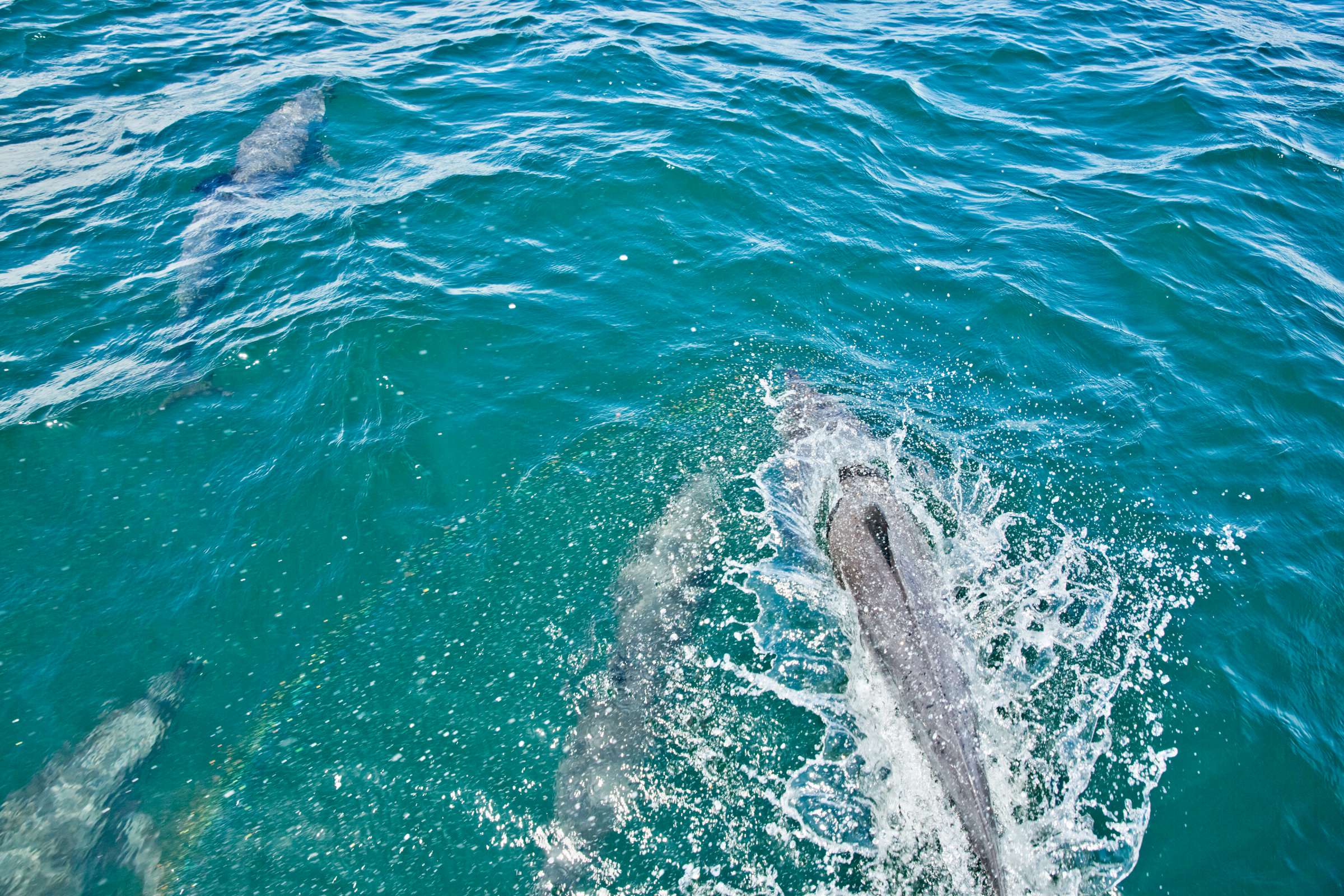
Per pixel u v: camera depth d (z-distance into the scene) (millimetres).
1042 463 10273
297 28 19531
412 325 11328
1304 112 18594
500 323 11586
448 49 18875
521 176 14367
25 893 6328
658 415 10562
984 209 14766
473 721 7547
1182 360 11836
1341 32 23844
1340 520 9672
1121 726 7668
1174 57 21031
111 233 12766
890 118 17266
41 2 19172
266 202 13555
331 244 12719
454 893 6566
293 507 9109
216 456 9555
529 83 17438
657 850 6824
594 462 9891
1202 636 8438
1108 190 15406
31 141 14695
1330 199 15641
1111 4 24500
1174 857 6840
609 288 12391
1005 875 6668
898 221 14234
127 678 7652
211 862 6652
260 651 7949
